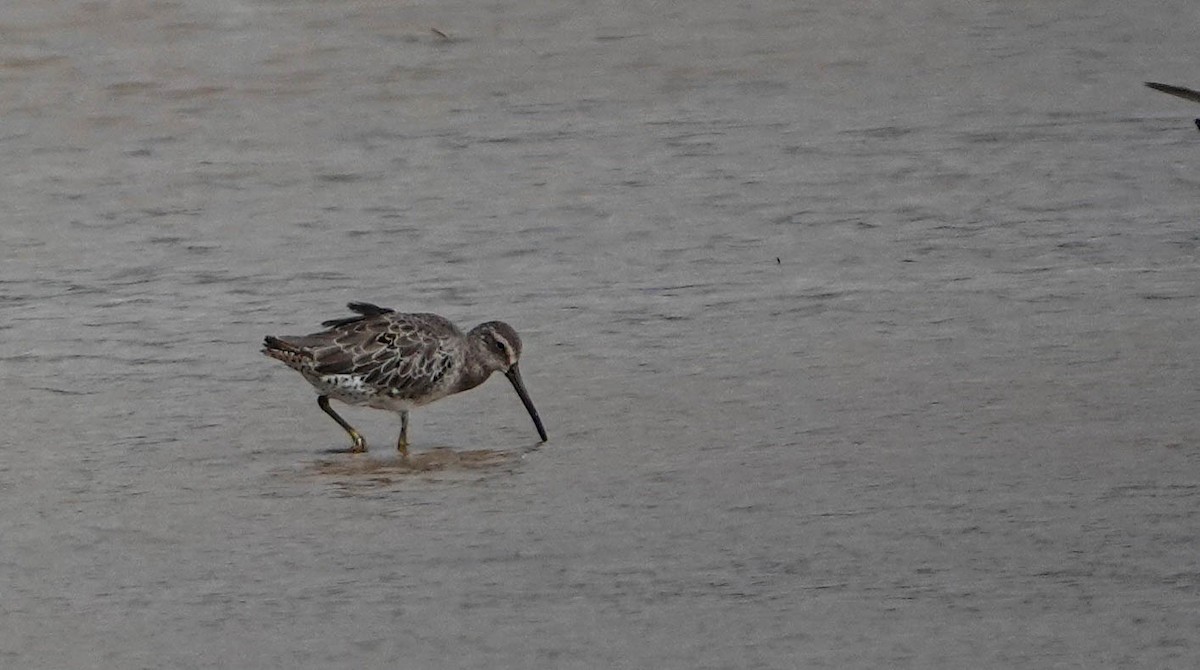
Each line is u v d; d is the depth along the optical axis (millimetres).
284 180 21969
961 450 13531
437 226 20250
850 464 13320
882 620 10625
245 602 11148
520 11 28719
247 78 25641
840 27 28422
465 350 14672
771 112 24562
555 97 25281
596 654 10297
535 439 14320
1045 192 21156
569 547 11914
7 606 11133
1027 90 25547
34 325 17266
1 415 14914
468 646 10445
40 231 20266
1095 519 12062
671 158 22609
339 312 17609
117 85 25219
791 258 19031
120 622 10891
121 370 16078
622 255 19234
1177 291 17625
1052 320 16844
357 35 27391
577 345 16578
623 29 28062
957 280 18203
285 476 13609
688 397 15078
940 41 27938
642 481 13172
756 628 10578
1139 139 23188
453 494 13078
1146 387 14898
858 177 21797
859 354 16031
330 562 11781
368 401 14406
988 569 11312
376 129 23984
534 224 20281
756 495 12750
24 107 24484
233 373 16062
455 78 25906
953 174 21875
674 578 11336
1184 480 12750
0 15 27391
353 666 10219
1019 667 9961
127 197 21391
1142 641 10234
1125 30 28594
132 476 13539
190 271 18906
